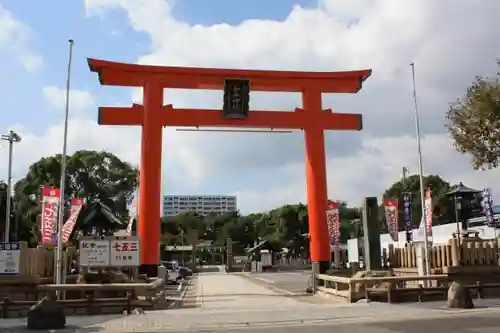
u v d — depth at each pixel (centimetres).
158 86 2873
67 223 2478
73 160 6519
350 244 5288
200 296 2859
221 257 11519
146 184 2772
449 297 1778
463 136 2056
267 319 1597
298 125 2981
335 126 3011
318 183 2942
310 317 1619
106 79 2823
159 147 2827
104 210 2862
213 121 2895
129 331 1418
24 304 1800
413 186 7681
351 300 2136
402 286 2295
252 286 3766
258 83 2961
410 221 3766
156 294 2108
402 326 1368
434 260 2442
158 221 2758
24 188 6372
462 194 3878
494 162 2033
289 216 8638
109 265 2302
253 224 11062
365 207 2655
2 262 1938
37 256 2131
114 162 6881
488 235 3881
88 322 1603
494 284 2111
